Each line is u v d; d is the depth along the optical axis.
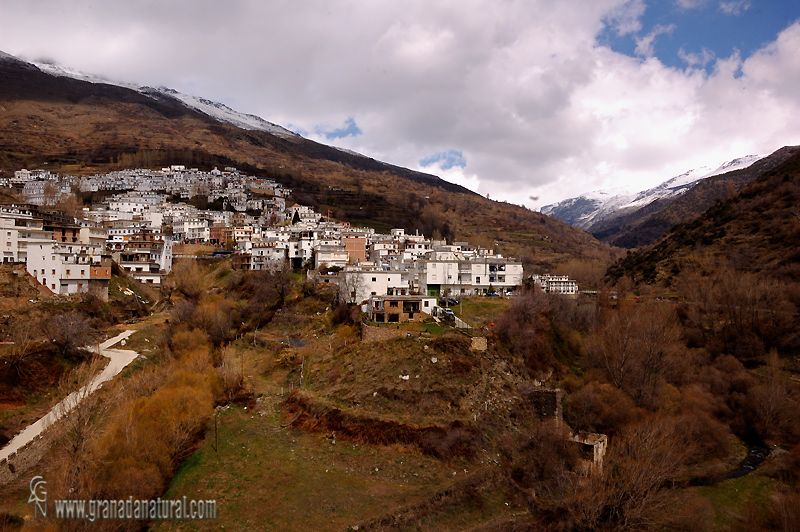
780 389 92.31
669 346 102.00
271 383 87.56
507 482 64.12
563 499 61.31
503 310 109.44
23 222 132.12
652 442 69.44
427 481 61.25
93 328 99.62
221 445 65.94
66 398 69.00
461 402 75.25
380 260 153.62
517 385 83.00
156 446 56.44
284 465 62.06
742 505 68.06
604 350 97.81
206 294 141.12
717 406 93.38
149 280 147.38
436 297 114.81
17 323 87.00
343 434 69.12
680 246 198.75
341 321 105.44
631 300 144.75
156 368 83.69
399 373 78.88
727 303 121.00
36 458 57.25
